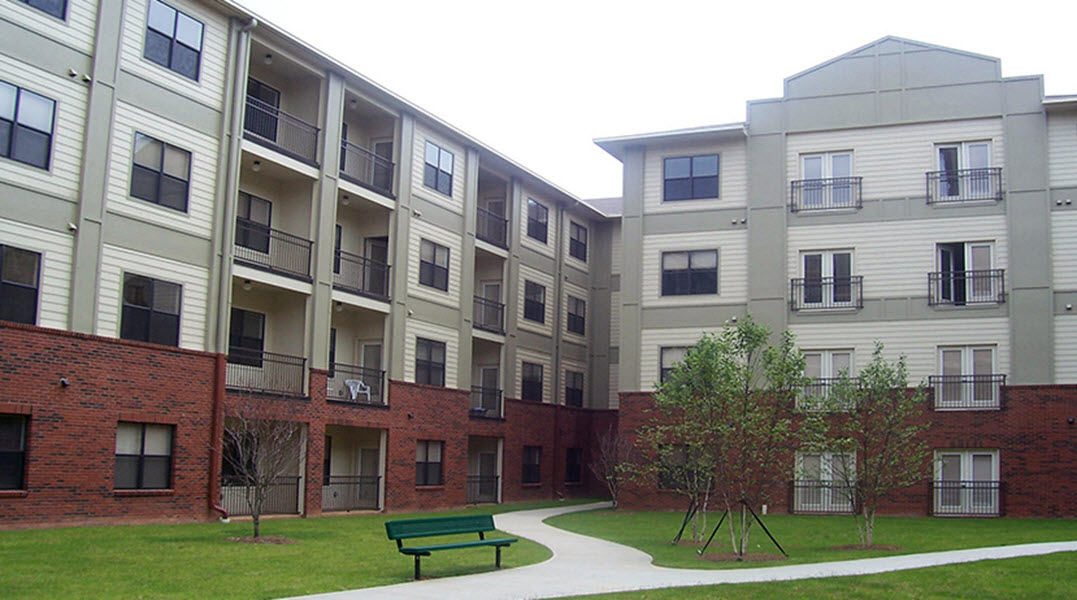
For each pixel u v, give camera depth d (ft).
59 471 65.57
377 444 100.27
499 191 126.21
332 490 97.66
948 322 97.81
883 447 68.69
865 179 103.09
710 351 65.62
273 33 84.43
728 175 108.99
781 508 99.45
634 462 107.45
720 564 55.67
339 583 45.34
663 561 57.21
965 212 98.94
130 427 71.10
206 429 76.07
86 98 69.82
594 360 142.92
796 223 104.73
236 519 78.54
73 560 50.03
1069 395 92.53
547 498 128.16
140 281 72.54
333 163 91.56
